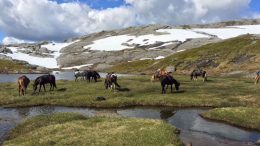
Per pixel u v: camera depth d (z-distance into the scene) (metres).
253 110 36.59
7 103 46.59
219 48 126.31
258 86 60.47
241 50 114.44
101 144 23.28
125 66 159.38
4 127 32.59
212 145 26.09
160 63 134.50
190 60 122.31
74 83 64.75
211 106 44.81
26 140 25.67
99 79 76.81
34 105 46.28
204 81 70.81
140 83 62.66
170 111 41.69
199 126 33.06
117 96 49.91
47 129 28.22
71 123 29.88
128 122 29.80
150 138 24.41
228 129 31.89
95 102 45.78
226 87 59.53
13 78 106.88
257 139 28.39
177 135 28.02
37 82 53.09
